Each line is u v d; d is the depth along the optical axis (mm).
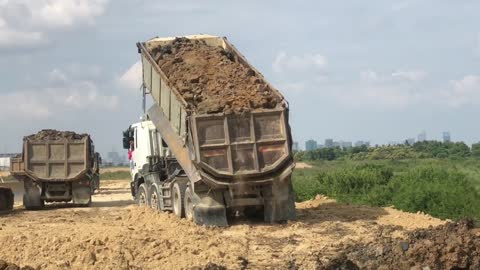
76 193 25516
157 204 20016
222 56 19609
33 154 25109
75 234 13914
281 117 16672
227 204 16609
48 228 16000
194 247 13180
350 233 15375
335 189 26156
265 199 16844
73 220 19266
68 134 25984
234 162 16359
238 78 18188
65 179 25188
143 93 21094
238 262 12281
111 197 32812
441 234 11930
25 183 25078
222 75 18250
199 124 16266
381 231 15414
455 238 11250
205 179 16141
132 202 28688
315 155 75000
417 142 77750
